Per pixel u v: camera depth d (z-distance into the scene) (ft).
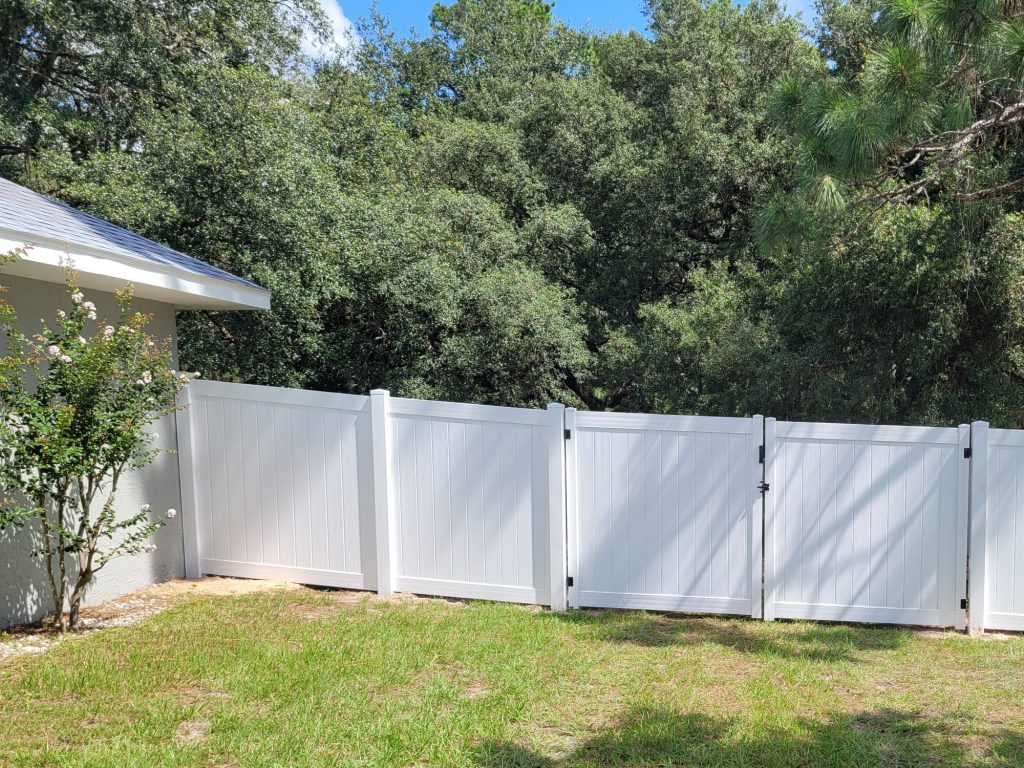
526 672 15.17
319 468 21.62
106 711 12.78
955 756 11.68
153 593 20.97
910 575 19.67
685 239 58.23
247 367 42.63
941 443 19.39
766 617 20.16
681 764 11.43
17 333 16.42
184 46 47.26
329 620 18.54
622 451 20.38
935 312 36.65
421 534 21.15
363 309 46.98
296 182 36.73
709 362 45.34
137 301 21.77
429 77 92.79
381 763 11.11
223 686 13.97
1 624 17.40
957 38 20.58
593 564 20.63
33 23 44.68
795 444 19.92
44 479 16.90
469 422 20.68
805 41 54.65
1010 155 33.68
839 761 11.46
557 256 58.39
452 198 50.31
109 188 33.71
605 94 64.03
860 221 31.01
